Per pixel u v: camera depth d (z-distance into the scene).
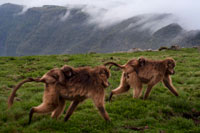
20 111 7.59
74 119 7.19
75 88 6.56
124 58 21.03
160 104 8.84
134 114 7.88
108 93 10.33
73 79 6.59
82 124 6.89
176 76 13.94
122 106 8.34
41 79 6.39
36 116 7.32
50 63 17.67
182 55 23.59
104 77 7.00
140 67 9.06
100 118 7.38
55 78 6.41
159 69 9.31
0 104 8.20
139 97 9.80
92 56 23.86
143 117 7.69
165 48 31.94
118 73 14.06
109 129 6.66
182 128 7.14
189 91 10.99
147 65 9.16
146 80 9.14
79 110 8.23
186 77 13.82
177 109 8.62
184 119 7.59
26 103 8.38
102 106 6.94
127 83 9.10
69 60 20.25
